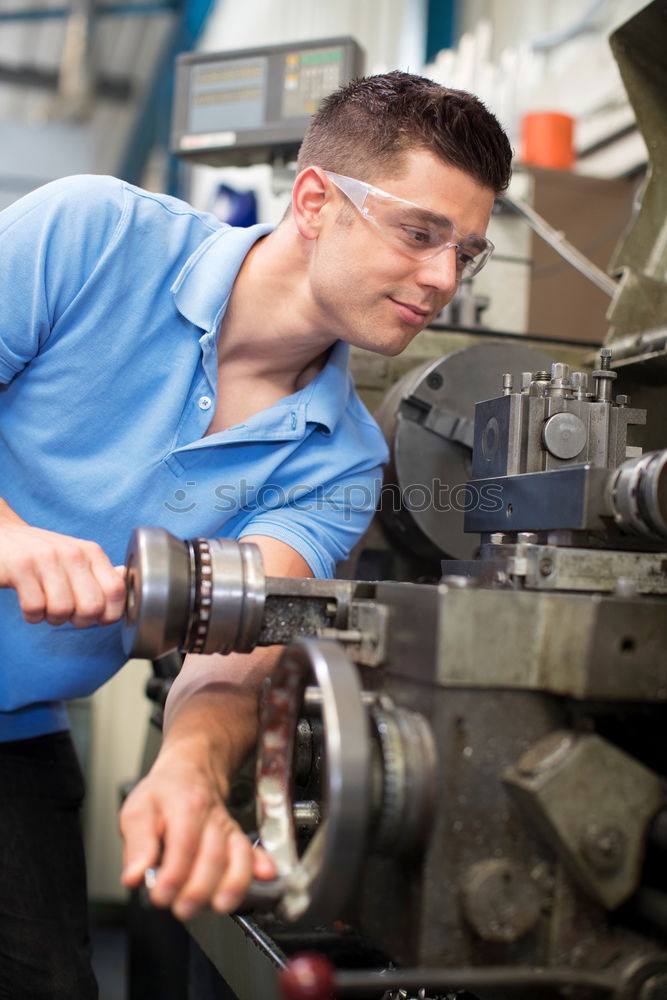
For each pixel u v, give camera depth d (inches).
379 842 24.8
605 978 23.3
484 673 24.8
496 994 27.9
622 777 24.7
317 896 22.6
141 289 40.3
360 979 21.5
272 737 29.3
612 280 57.9
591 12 94.0
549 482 31.2
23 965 41.8
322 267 37.6
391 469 50.9
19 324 38.5
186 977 52.6
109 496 40.1
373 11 130.6
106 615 31.2
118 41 207.6
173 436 40.7
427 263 36.2
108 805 95.0
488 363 51.1
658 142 51.4
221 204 89.2
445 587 25.2
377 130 36.1
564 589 28.6
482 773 24.9
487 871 24.2
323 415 42.4
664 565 29.6
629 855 24.5
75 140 246.8
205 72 66.0
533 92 103.6
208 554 29.0
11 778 44.3
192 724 30.2
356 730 22.6
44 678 42.0
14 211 39.6
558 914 24.7
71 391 39.9
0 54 223.3
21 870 43.0
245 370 43.4
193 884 24.0
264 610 29.9
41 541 31.9
